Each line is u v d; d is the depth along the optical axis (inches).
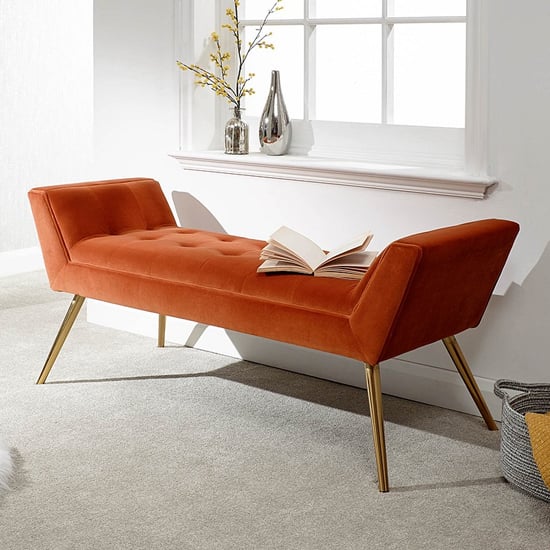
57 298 196.5
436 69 142.2
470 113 125.8
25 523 97.4
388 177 134.4
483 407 124.9
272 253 120.8
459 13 139.3
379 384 108.0
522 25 119.8
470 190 126.8
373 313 105.0
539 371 126.0
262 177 151.6
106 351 159.3
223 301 120.3
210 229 160.9
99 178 175.3
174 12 158.2
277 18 159.8
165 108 162.6
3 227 215.5
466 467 113.1
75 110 229.8
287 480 108.7
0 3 207.6
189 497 104.1
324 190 144.0
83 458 114.3
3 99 211.0
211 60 159.9
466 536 95.7
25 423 125.4
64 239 138.4
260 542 94.0
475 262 111.4
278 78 152.2
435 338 114.3
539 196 122.1
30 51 215.8
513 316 127.0
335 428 125.4
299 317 112.9
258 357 154.1
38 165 221.9
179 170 162.9
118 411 130.5
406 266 101.5
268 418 128.7
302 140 156.0
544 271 123.3
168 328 165.9
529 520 99.4
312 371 147.7
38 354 156.8
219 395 137.9
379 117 149.5
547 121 119.9
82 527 96.8
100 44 169.9
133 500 103.2
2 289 203.5
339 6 151.9
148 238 140.4
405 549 92.9
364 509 101.6
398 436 122.8
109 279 132.9
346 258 118.4
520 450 104.3
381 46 147.0
